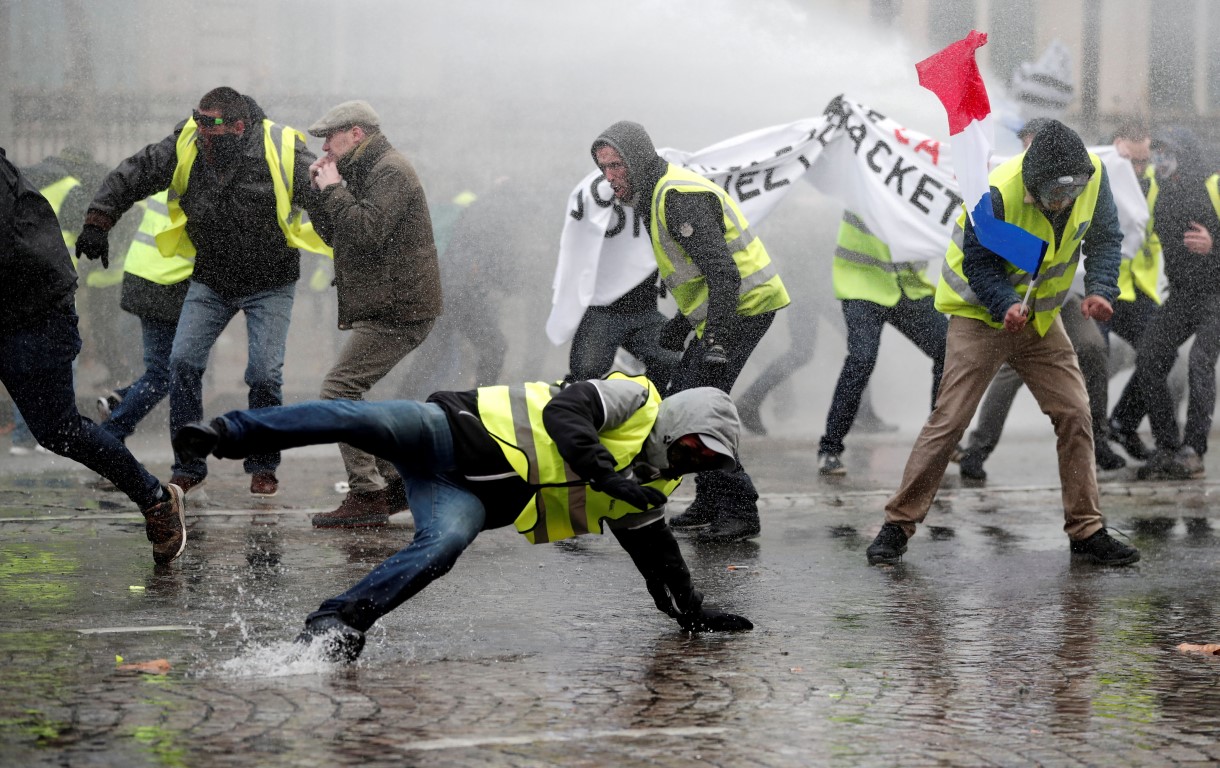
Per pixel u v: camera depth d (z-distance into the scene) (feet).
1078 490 29.73
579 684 18.71
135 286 36.65
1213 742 16.58
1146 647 21.61
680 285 32.09
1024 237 27.84
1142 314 45.55
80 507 34.04
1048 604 25.13
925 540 32.55
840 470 43.65
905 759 15.76
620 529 21.26
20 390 24.72
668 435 19.92
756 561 29.53
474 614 23.34
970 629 22.86
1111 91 59.82
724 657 20.49
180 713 16.72
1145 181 44.14
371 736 16.06
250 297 34.55
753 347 32.27
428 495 19.76
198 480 35.42
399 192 32.14
